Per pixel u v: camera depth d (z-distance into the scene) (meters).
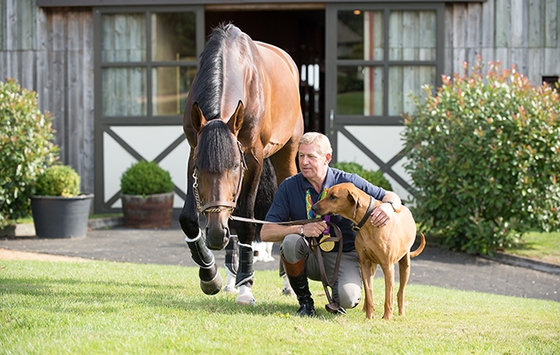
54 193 11.59
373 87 13.86
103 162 14.02
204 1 13.68
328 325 5.35
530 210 10.55
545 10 13.72
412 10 13.76
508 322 5.93
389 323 5.55
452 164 10.85
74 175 11.79
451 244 11.20
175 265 9.37
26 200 11.88
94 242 11.23
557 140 10.41
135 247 10.80
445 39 13.83
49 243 11.06
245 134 6.29
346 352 4.60
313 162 5.71
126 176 12.88
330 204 5.45
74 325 5.05
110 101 14.10
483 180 10.73
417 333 5.25
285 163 8.15
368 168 13.83
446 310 6.37
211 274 6.15
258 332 5.03
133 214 12.77
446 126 10.99
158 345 4.61
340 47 13.84
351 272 5.84
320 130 21.22
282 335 4.96
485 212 10.98
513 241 11.34
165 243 11.20
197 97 5.73
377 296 7.03
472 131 10.84
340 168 12.33
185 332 4.94
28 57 14.02
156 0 13.73
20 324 5.07
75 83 14.05
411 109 13.86
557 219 10.70
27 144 11.42
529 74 13.79
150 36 13.90
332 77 13.83
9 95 11.46
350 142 13.85
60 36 14.02
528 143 10.53
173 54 13.93
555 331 5.61
